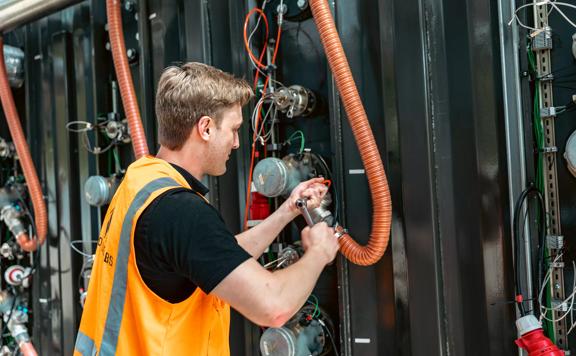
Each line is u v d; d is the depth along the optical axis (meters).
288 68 2.00
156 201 1.07
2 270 3.04
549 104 1.63
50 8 2.30
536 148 1.65
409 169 1.67
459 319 1.64
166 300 1.10
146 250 1.06
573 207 1.59
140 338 1.09
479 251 1.61
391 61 1.72
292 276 1.12
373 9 1.77
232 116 1.24
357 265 1.76
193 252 1.02
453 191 1.66
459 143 1.65
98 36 2.56
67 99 2.67
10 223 2.82
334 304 1.89
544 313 1.59
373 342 1.74
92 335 1.23
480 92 1.62
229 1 1.99
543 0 1.63
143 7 2.30
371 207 1.73
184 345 1.13
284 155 2.01
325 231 1.27
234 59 1.97
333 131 1.80
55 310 2.71
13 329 2.77
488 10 1.61
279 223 1.52
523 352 1.58
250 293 1.02
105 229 1.25
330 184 1.83
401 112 1.69
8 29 2.49
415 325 1.65
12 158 3.08
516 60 1.63
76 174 2.68
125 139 2.50
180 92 1.17
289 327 1.75
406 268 1.69
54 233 2.72
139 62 2.42
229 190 2.00
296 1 1.93
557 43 1.62
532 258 1.62
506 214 1.62
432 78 1.68
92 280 1.26
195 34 2.07
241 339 1.98
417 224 1.65
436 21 1.68
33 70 2.88
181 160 1.23
